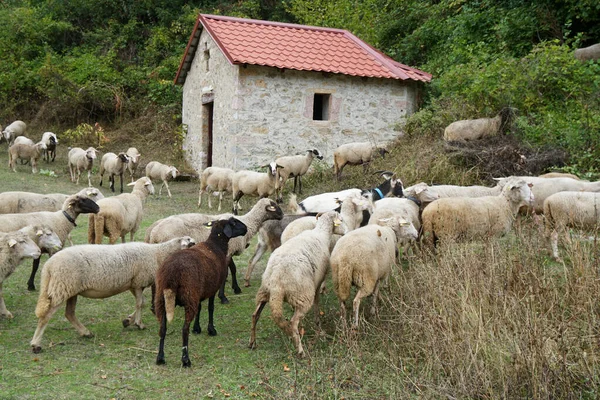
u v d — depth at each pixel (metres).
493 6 21.06
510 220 8.48
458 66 17.16
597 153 12.40
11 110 26.02
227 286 8.49
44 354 5.85
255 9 29.58
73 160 16.86
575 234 8.31
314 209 9.72
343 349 5.92
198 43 19.77
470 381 4.84
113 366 5.64
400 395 4.88
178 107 24.97
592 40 18.75
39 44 29.73
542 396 4.59
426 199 9.36
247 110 16.42
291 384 5.20
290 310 7.45
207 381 5.38
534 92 15.12
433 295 6.01
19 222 7.83
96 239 8.74
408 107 18.05
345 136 17.41
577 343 5.14
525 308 5.39
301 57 17.09
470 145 13.33
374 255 6.39
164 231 7.61
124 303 7.62
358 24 24.73
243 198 15.70
